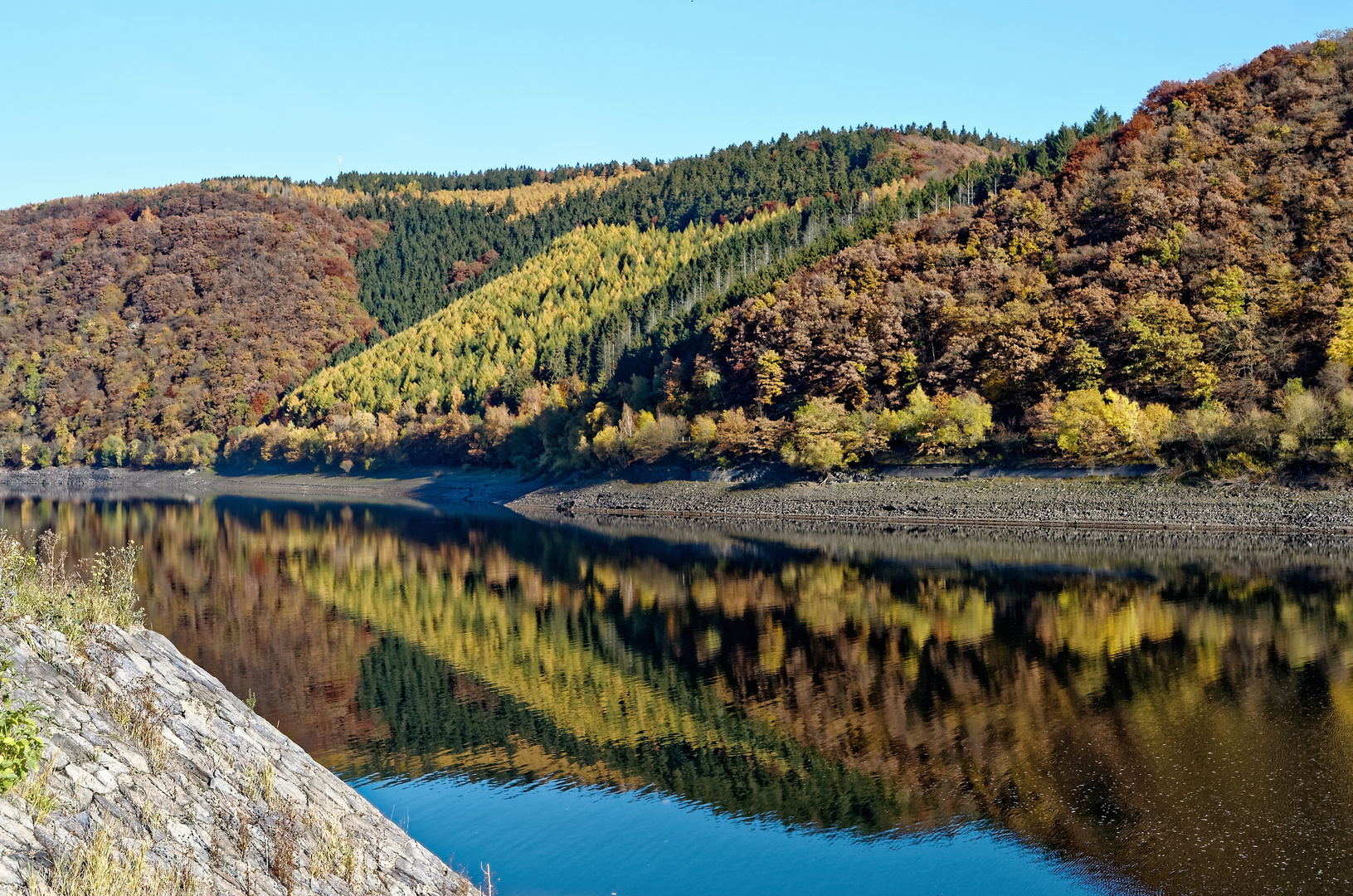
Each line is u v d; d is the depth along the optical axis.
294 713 35.09
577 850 23.64
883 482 101.69
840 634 46.38
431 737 32.34
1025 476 93.50
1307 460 81.25
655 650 44.25
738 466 115.31
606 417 136.25
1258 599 50.84
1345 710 31.73
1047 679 36.78
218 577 66.06
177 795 15.40
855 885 21.61
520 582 64.19
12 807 12.29
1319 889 20.30
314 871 15.36
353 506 136.00
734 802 26.47
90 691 17.00
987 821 24.66
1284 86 128.00
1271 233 107.56
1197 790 25.67
